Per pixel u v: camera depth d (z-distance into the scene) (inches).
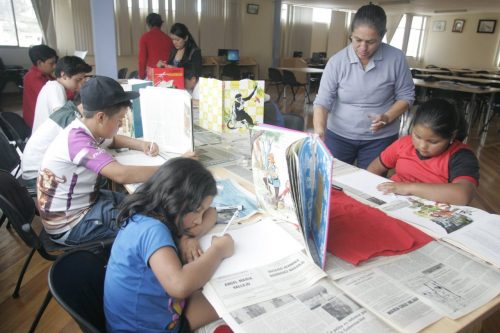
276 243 39.7
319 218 34.4
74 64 98.3
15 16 291.3
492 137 222.8
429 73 349.4
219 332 37.2
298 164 34.1
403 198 52.6
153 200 35.6
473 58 480.1
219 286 32.7
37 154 75.2
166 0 346.6
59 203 59.7
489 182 147.7
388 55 78.6
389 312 29.5
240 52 419.8
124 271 35.2
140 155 70.7
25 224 56.3
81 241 61.9
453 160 56.7
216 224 43.8
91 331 29.7
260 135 43.8
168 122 70.5
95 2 130.9
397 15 499.5
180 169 35.5
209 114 89.4
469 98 233.5
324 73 85.2
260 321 28.6
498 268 36.0
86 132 57.6
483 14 461.4
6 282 76.4
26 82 127.3
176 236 37.3
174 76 102.9
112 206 63.9
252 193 53.7
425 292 32.0
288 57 448.1
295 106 302.5
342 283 33.1
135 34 337.4
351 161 90.7
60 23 303.7
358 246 38.3
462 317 29.2
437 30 511.8
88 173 60.2
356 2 397.4
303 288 32.6
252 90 86.4
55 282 32.9
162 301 36.7
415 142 57.7
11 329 64.2
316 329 27.9
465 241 40.3
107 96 56.1
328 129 90.5
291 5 440.1
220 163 67.2
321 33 482.9
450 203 50.8
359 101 82.7
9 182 61.5
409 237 40.3
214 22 386.9
